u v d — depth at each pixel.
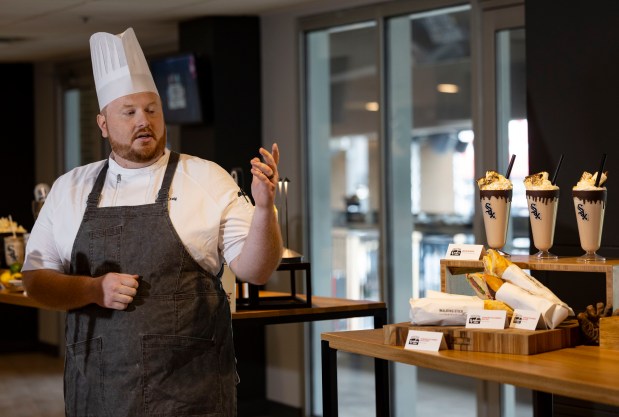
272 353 7.12
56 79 9.54
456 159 8.00
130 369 2.92
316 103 6.92
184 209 2.96
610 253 3.77
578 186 3.23
